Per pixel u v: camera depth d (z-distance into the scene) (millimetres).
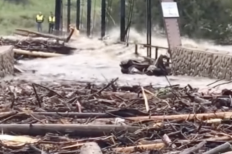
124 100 12133
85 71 23188
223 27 57688
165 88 13930
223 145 7887
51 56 29062
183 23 58375
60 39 36156
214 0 57719
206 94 13406
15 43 31297
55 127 9195
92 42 37375
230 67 17969
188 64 21547
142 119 9992
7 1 85562
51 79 19156
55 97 12141
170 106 11359
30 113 10188
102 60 28156
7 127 9133
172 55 23156
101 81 18703
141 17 56438
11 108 10758
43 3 88312
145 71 22188
